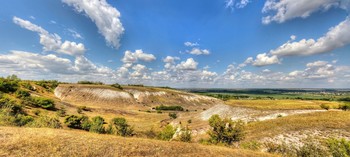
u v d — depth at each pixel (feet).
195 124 179.63
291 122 114.73
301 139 86.69
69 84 480.23
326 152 56.29
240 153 53.26
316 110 183.62
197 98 565.94
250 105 209.36
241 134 84.43
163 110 399.65
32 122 90.33
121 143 50.83
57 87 432.66
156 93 529.45
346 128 93.20
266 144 80.53
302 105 205.36
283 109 187.21
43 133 53.06
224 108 215.51
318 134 89.92
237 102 235.40
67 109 244.83
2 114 87.51
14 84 252.62
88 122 152.66
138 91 511.81
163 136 89.92
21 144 42.06
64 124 147.95
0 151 37.88
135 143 52.60
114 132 114.83
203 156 46.85
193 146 55.93
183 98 541.34
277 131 101.30
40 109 195.62
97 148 44.93
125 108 376.48
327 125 100.17
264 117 172.45
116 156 41.86
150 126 189.37
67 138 50.14
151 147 50.19
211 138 84.99
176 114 317.63
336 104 205.57
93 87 436.76
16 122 83.35
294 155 60.70
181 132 83.51
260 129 111.45
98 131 114.42
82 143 47.37
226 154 50.44
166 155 45.47
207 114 223.30
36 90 338.75
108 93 413.59
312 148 59.98
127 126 120.06
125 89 513.86
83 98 387.14
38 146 42.29
